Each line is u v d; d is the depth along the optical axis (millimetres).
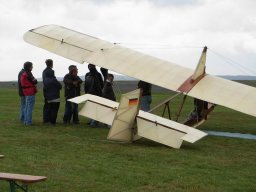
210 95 13992
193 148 11414
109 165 8867
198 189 7402
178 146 10844
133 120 11273
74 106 14867
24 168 8344
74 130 13430
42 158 9242
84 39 16875
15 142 10969
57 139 11648
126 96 10688
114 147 10859
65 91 14797
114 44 16781
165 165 9125
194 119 14734
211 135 14109
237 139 13359
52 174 7992
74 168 8500
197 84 14523
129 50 16500
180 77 15055
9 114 17188
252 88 14539
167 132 11008
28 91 13922
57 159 9219
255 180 8203
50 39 16781
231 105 13508
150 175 8188
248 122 17906
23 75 13844
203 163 9523
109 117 12539
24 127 13602
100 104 12789
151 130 11047
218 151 11156
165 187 7449
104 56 15875
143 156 9914
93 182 7582
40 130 13102
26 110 14055
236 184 7809
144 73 15219
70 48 16344
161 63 15906
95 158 9492
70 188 7207
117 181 7703
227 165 9477
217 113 21375
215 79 14867
